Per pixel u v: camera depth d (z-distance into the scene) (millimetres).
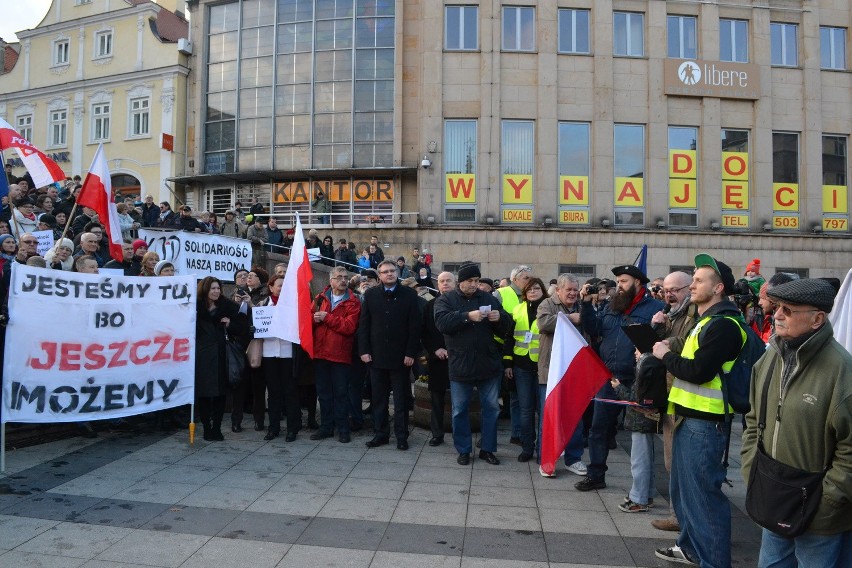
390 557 4258
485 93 21438
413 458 6754
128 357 6500
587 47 22078
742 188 22406
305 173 23328
